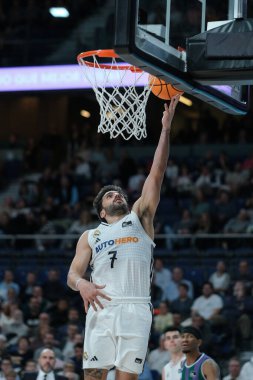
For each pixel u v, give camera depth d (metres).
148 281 5.50
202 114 27.30
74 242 19.41
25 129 28.28
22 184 22.91
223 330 15.08
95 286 5.28
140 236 5.54
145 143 25.39
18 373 13.02
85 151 24.00
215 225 18.52
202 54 6.26
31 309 16.39
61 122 28.06
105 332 5.37
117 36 5.54
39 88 21.38
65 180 22.06
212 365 7.98
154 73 6.02
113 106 6.70
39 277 18.53
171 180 21.62
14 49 22.39
